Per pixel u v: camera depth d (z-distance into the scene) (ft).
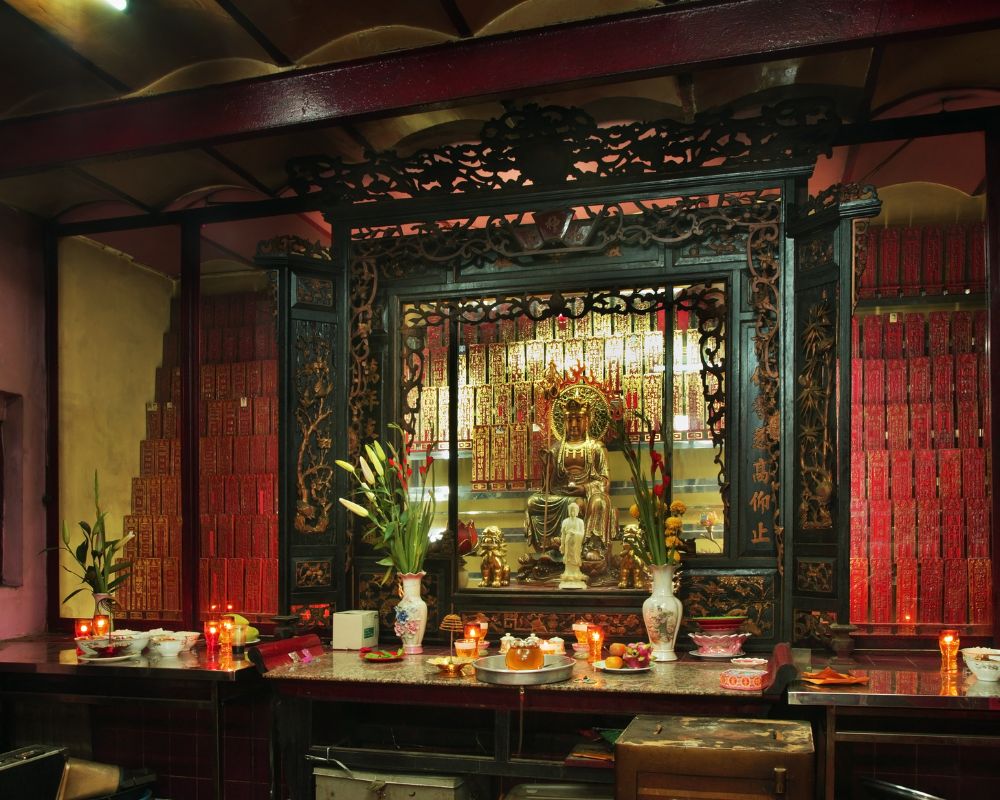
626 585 15.80
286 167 17.22
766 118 15.11
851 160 15.92
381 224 16.93
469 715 16.12
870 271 15.67
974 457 15.02
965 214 15.35
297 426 16.43
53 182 17.88
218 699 14.69
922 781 14.53
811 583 14.26
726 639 14.43
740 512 15.17
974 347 15.20
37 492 19.06
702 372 15.62
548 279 16.21
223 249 18.80
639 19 13.46
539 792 13.17
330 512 16.65
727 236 15.51
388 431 16.85
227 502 18.42
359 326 16.98
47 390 19.34
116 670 14.93
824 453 14.10
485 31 14.08
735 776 10.09
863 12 12.56
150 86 15.51
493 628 16.11
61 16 13.60
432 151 16.40
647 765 10.33
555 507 16.62
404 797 13.71
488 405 18.10
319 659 15.07
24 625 18.63
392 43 14.48
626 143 17.07
